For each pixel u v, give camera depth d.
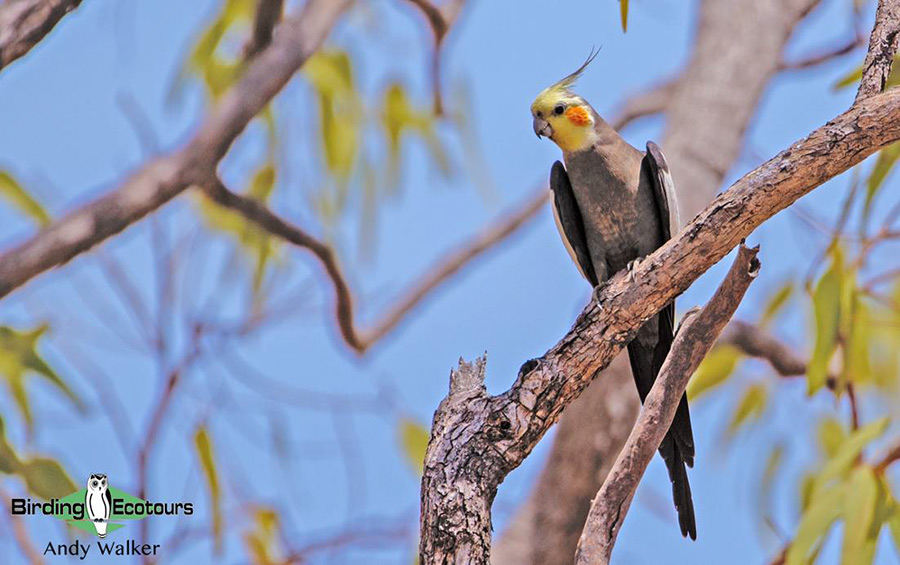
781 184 4.84
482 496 4.84
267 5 7.99
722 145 9.71
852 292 7.69
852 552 6.90
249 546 9.11
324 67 10.23
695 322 5.03
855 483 7.06
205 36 9.63
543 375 5.09
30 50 6.10
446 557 4.75
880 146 4.78
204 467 8.89
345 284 9.92
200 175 8.11
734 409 10.05
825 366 7.39
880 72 5.20
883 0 5.24
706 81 9.96
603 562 5.00
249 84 8.11
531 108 8.11
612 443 9.38
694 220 5.05
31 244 7.41
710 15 10.36
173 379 9.13
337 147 10.35
